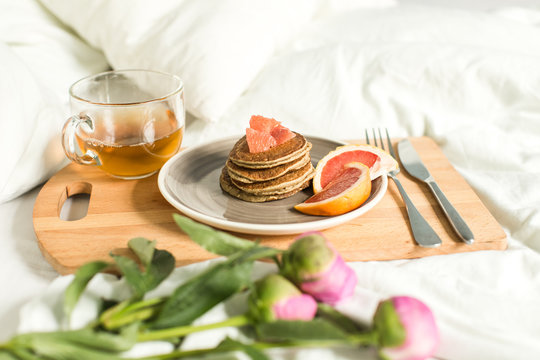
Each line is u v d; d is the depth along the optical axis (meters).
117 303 0.42
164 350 0.39
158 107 0.59
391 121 0.75
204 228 0.40
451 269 0.48
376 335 0.36
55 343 0.34
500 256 0.49
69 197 0.62
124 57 0.79
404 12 0.91
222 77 0.74
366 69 0.79
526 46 0.85
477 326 0.41
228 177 0.58
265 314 0.37
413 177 0.61
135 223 0.53
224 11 0.79
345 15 0.93
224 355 0.35
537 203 0.59
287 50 0.87
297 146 0.56
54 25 0.84
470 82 0.75
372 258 0.50
